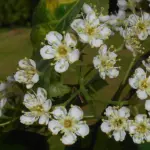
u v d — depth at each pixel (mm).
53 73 149
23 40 1077
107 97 448
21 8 1229
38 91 144
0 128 152
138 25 166
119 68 155
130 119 154
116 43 169
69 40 150
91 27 152
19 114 153
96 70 156
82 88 150
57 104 152
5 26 1227
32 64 149
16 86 158
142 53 162
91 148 164
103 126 147
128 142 168
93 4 168
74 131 142
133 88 156
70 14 147
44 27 150
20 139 154
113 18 175
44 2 148
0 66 921
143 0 184
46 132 149
